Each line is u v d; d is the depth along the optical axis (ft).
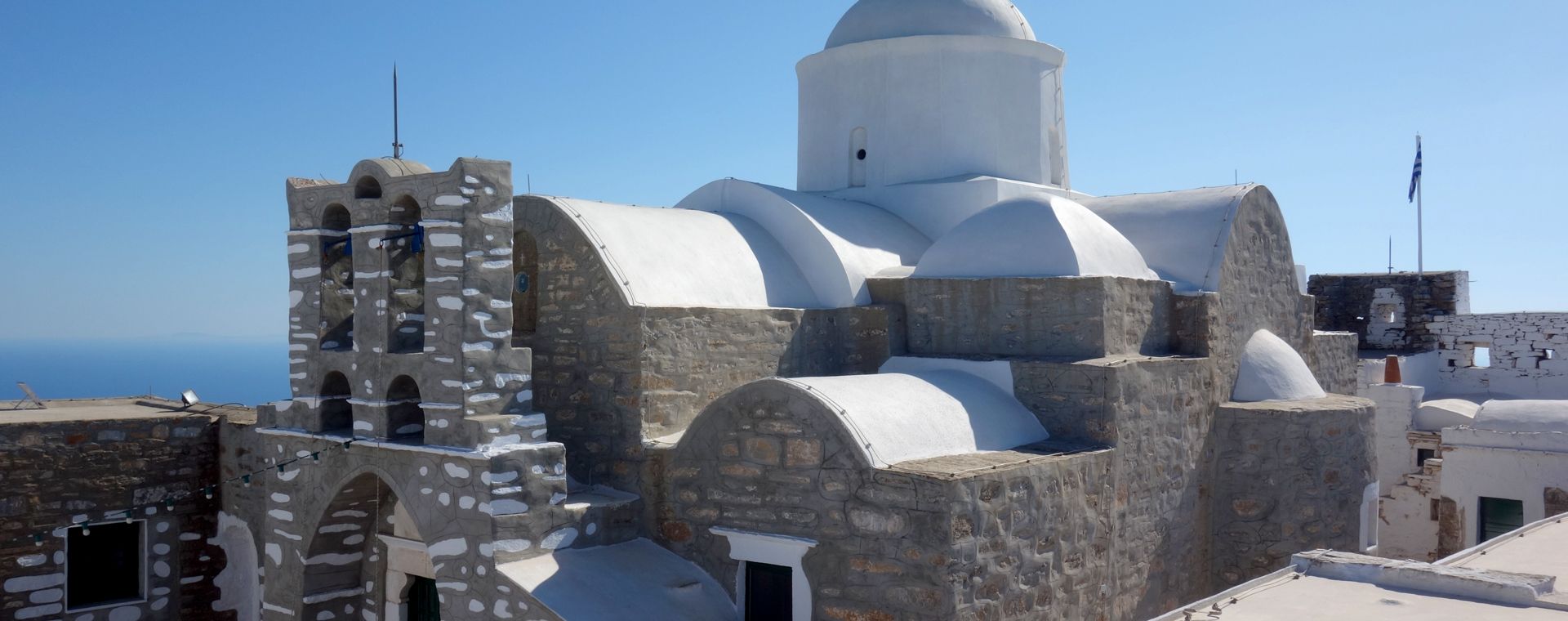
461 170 40.86
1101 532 42.98
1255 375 55.36
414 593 48.44
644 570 40.81
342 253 48.44
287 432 47.42
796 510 38.55
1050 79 67.31
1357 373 77.46
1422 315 93.81
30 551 50.44
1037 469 39.11
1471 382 91.09
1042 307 47.42
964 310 49.32
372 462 43.60
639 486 43.11
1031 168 65.46
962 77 63.72
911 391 42.45
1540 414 58.23
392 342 44.06
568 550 40.83
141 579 54.24
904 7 65.62
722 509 40.68
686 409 44.78
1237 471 52.13
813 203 57.67
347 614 48.37
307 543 46.70
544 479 40.60
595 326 44.68
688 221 52.13
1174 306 53.01
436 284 41.60
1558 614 27.20
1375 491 53.78
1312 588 30.42
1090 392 44.19
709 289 47.62
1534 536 40.40
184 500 55.42
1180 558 49.55
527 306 48.21
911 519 35.65
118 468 53.21
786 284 51.75
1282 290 61.36
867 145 65.36
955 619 35.09
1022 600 38.34
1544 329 87.66
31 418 53.06
